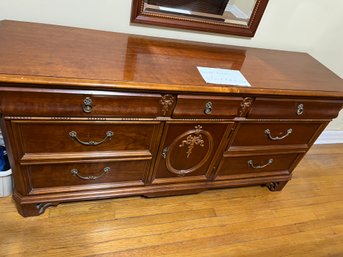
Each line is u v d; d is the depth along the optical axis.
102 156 1.11
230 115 1.13
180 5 1.26
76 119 0.95
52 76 0.84
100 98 0.91
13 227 1.20
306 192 1.76
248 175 1.52
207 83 1.02
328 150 2.18
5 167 1.25
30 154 1.01
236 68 1.21
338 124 2.17
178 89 0.96
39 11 1.16
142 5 1.21
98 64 0.97
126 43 1.19
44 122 0.93
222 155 1.33
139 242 1.27
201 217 1.44
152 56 1.13
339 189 1.84
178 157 1.25
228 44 1.48
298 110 1.22
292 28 1.52
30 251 1.14
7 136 0.92
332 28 1.59
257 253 1.35
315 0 1.44
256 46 1.54
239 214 1.51
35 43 1.00
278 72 1.27
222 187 1.52
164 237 1.31
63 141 1.02
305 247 1.43
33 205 1.20
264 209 1.58
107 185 1.26
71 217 1.29
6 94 0.82
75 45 1.06
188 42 1.36
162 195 1.41
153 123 1.06
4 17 1.14
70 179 1.17
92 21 1.24
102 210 1.36
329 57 1.73
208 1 1.28
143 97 0.96
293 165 1.57
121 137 1.08
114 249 1.22
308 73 1.33
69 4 1.16
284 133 1.34
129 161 1.18
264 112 1.18
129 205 1.41
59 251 1.17
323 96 1.19
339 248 1.47
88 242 1.22
